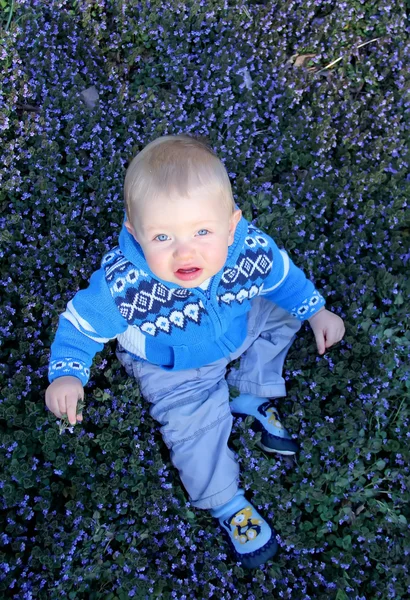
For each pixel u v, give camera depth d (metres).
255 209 1.29
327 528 1.06
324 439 1.10
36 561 0.98
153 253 0.88
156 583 0.99
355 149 1.40
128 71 1.44
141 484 1.03
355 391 1.15
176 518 1.04
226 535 1.06
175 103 1.37
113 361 1.14
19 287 1.16
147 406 1.12
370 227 1.29
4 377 1.11
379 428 1.13
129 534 1.02
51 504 1.04
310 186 1.30
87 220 1.25
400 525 1.06
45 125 1.29
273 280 1.07
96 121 1.32
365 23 1.53
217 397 1.09
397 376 1.15
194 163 0.86
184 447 1.07
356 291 1.20
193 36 1.45
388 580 1.03
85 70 1.39
